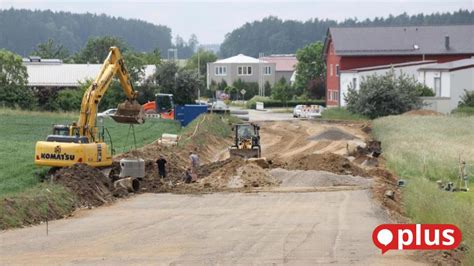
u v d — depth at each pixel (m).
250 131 50.25
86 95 38.91
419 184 40.19
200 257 22.62
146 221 29.80
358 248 24.19
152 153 49.66
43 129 66.88
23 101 95.75
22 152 47.88
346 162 46.44
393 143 60.38
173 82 106.06
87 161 37.62
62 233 26.81
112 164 40.25
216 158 59.16
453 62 103.25
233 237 26.06
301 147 64.69
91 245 24.50
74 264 21.61
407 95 95.69
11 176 37.72
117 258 22.47
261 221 29.75
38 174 38.19
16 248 23.95
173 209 33.41
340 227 28.23
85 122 38.84
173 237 26.03
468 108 92.88
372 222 29.42
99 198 35.22
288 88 153.38
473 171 46.53
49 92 100.25
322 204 34.69
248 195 38.00
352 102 98.19
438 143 59.88
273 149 63.84
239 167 43.38
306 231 27.34
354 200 35.84
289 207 33.81
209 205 34.66
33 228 27.98
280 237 26.08
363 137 71.75
